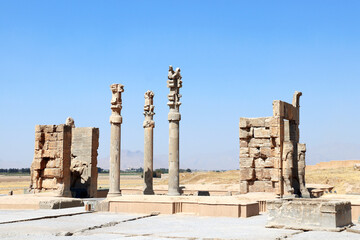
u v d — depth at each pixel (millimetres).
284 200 24219
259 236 20250
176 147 38719
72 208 35375
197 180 91938
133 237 20797
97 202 33031
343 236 20250
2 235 21344
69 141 47500
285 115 40656
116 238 20438
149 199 32062
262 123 40906
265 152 40562
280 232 21641
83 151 51094
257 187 40625
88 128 51188
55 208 34781
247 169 40875
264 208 33031
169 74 39344
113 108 39375
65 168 46562
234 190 47500
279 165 38844
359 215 27297
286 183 39062
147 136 44875
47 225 25094
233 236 20312
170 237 20672
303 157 41750
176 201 31172
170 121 39094
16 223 26016
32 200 35781
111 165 39062
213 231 22312
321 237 19984
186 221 27047
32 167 49875
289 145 39438
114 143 39219
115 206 32406
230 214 28938
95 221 26891
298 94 44125
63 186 45812
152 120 45281
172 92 39250
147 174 44406
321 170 85625
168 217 29250
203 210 29734
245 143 41281
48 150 47344
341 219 22938
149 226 25000
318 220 22609
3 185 113688
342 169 82375
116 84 39562
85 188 50094
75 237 20828
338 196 32281
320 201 24188
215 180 87438
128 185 100188
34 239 20125
